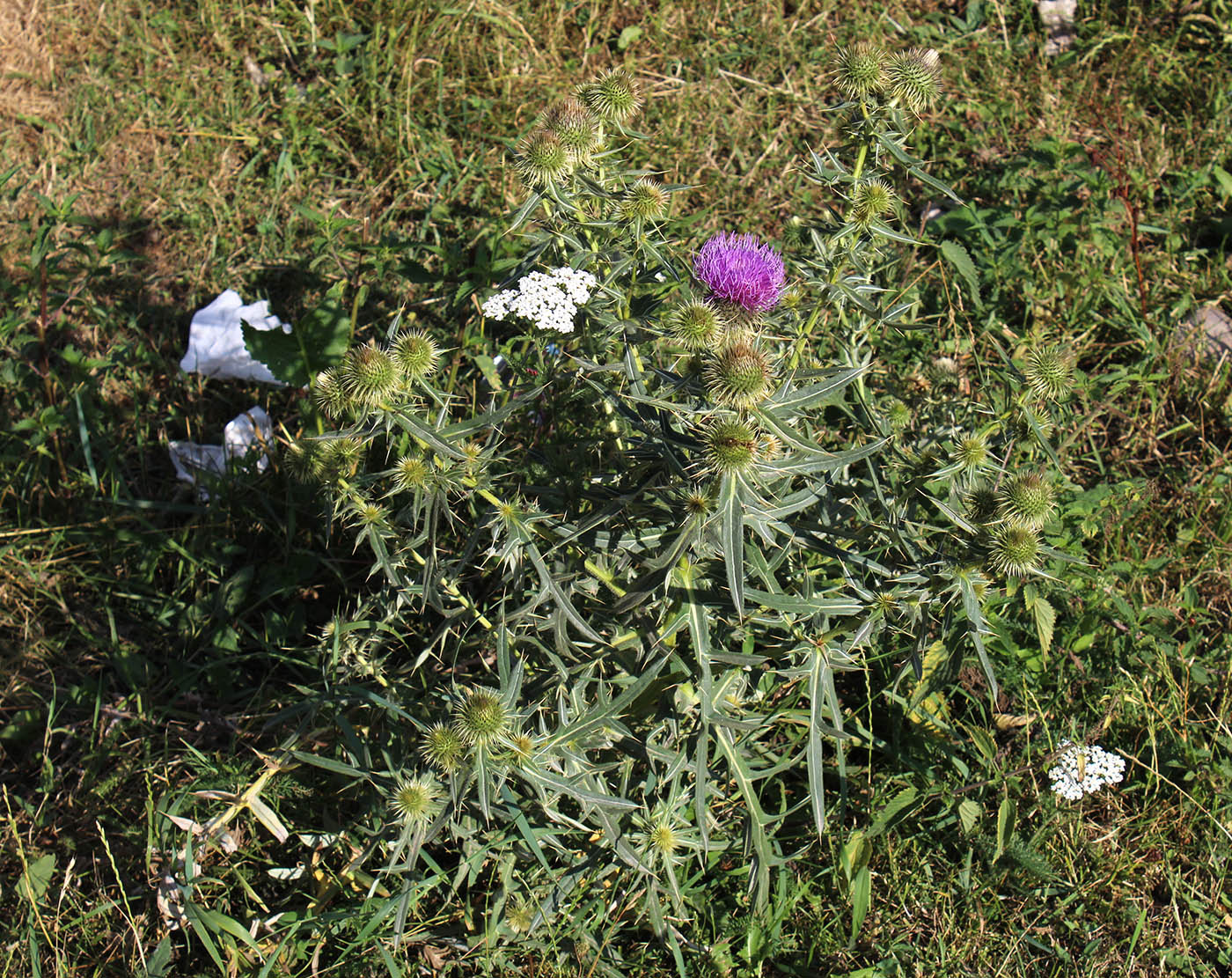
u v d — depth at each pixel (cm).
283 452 138
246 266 154
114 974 114
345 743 116
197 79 169
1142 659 124
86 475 137
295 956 113
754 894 112
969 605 104
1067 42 179
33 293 148
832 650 106
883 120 116
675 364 111
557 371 116
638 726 112
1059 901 116
